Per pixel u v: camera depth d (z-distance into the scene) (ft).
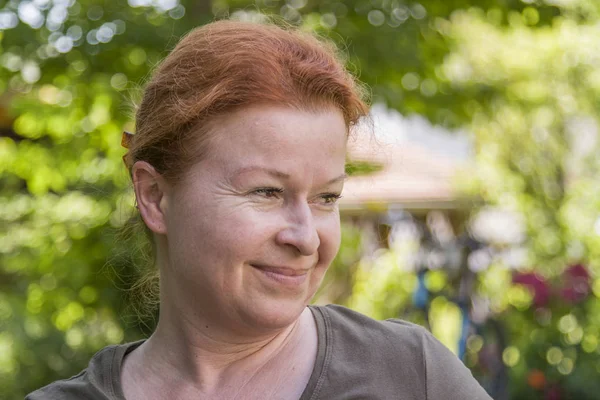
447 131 31.89
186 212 8.14
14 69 27.58
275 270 7.96
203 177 8.04
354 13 27.94
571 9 32.32
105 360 9.16
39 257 32.45
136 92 12.35
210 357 8.60
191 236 8.12
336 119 8.07
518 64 53.47
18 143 33.09
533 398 33.55
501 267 42.57
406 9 28.55
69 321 32.86
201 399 8.60
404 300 45.62
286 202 8.00
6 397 30.42
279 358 8.67
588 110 57.93
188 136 8.09
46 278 32.83
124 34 25.61
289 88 7.87
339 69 8.31
